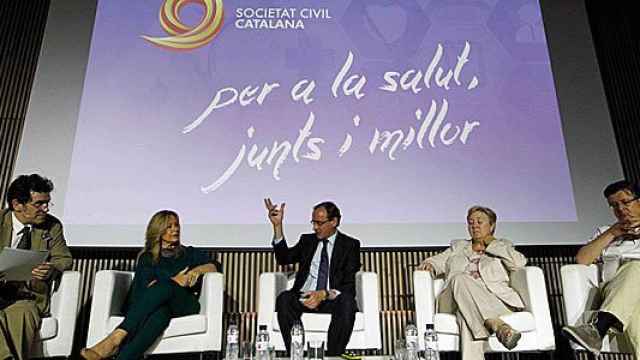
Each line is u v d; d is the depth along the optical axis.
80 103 4.76
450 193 4.63
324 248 3.99
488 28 5.09
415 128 4.78
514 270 3.71
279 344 3.60
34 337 3.21
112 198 4.52
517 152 4.74
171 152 4.65
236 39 4.98
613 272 3.51
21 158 4.63
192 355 4.34
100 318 3.45
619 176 4.73
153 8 5.05
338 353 3.47
